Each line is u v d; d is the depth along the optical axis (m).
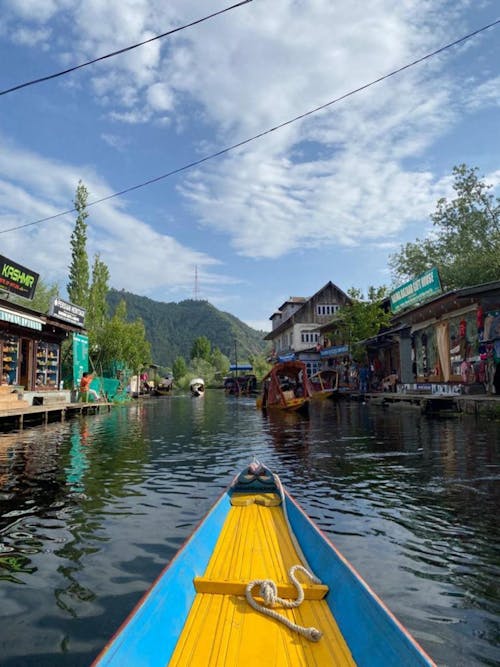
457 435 15.22
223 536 5.68
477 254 28.11
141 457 13.17
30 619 4.46
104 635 4.19
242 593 4.07
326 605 3.92
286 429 19.64
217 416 27.89
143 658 2.95
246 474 8.12
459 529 6.73
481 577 5.21
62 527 7.05
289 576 4.25
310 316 53.16
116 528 7.00
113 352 44.03
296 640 3.40
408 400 26.48
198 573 4.39
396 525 6.94
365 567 5.50
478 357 21.81
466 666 3.72
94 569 5.56
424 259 34.84
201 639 3.41
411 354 29.84
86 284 44.84
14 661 3.83
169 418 26.73
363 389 36.16
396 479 9.78
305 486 9.38
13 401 21.25
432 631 4.19
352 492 8.84
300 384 33.75
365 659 3.08
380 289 37.31
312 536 5.22
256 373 70.62
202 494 8.97
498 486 8.98
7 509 8.00
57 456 13.36
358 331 36.28
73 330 30.66
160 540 6.49
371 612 3.33
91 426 22.06
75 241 44.91
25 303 36.88
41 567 5.62
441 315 25.48
